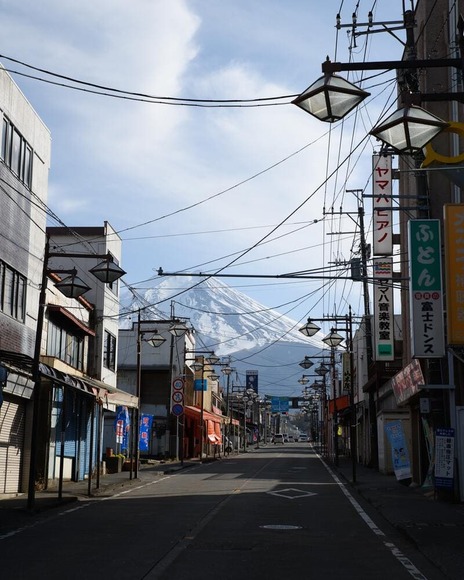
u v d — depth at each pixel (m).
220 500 22.95
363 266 25.58
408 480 28.62
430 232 20.41
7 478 23.94
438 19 25.81
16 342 25.09
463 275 17.97
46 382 28.27
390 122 10.57
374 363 41.19
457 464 21.38
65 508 20.45
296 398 134.88
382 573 10.80
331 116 10.59
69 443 31.95
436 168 12.40
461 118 22.61
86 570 10.62
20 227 25.53
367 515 19.08
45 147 28.42
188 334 63.50
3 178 23.67
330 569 11.11
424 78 25.92
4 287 23.97
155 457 58.41
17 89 25.11
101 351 36.72
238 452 89.12
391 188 29.75
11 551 12.45
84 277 37.53
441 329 20.12
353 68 10.62
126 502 22.33
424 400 21.53
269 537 14.64
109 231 38.50
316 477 36.78
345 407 58.78
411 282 20.31
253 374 133.00
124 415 41.34
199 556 12.10
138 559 11.66
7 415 23.91
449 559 11.63
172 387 53.06
